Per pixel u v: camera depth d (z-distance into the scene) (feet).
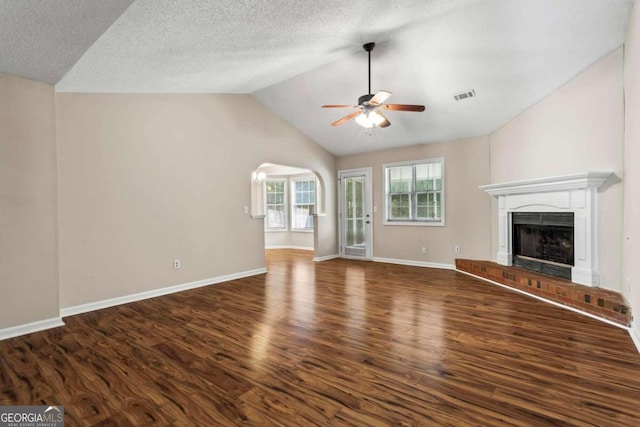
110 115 12.76
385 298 13.35
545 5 9.27
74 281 11.81
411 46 11.93
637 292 8.74
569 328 9.80
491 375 7.16
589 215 11.78
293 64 12.91
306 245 29.35
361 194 23.36
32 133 10.16
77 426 5.66
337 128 20.26
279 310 11.94
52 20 6.63
